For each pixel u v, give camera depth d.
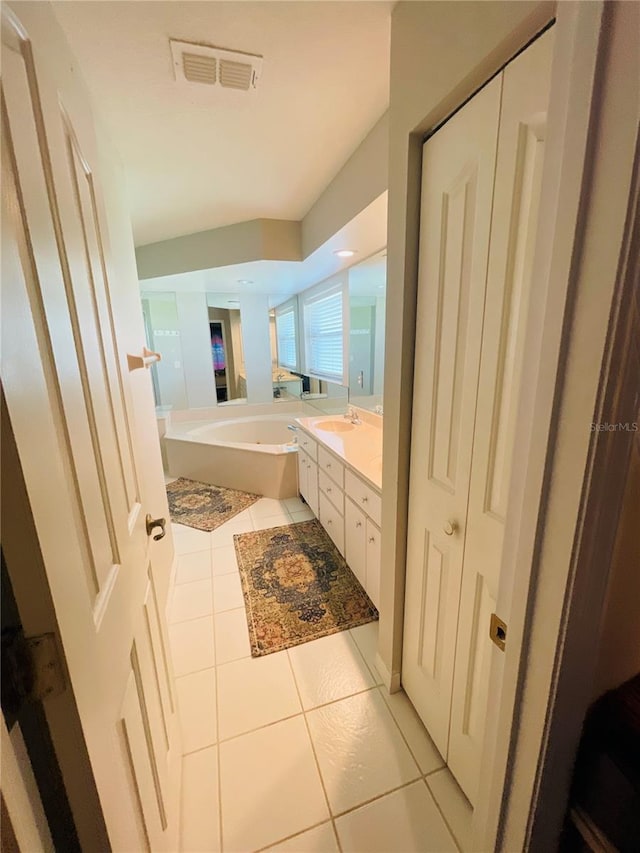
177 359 4.46
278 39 1.05
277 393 5.14
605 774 0.55
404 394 1.21
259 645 1.73
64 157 0.65
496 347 0.84
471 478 0.97
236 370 5.27
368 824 1.09
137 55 1.10
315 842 1.05
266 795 1.16
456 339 0.98
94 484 0.66
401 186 1.08
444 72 0.86
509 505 0.57
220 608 2.00
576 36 0.39
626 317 0.40
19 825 0.40
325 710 1.42
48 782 0.49
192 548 2.59
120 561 0.77
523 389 0.52
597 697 0.57
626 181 0.37
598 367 0.41
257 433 4.34
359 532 1.94
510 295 0.79
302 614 1.93
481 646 1.00
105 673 0.59
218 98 1.31
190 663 1.65
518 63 0.71
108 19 0.96
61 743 0.47
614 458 0.44
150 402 2.03
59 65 0.67
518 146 0.73
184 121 1.45
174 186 2.04
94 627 0.57
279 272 3.07
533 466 0.50
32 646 0.43
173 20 0.97
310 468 2.86
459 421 1.00
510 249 0.78
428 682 1.28
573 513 0.46
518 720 0.58
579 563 0.47
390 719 1.39
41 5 0.60
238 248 2.71
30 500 0.41
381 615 1.52
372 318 2.62
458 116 0.89
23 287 0.45
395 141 1.08
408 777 1.20
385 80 1.23
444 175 0.96
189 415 4.34
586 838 0.57
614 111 0.36
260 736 1.33
